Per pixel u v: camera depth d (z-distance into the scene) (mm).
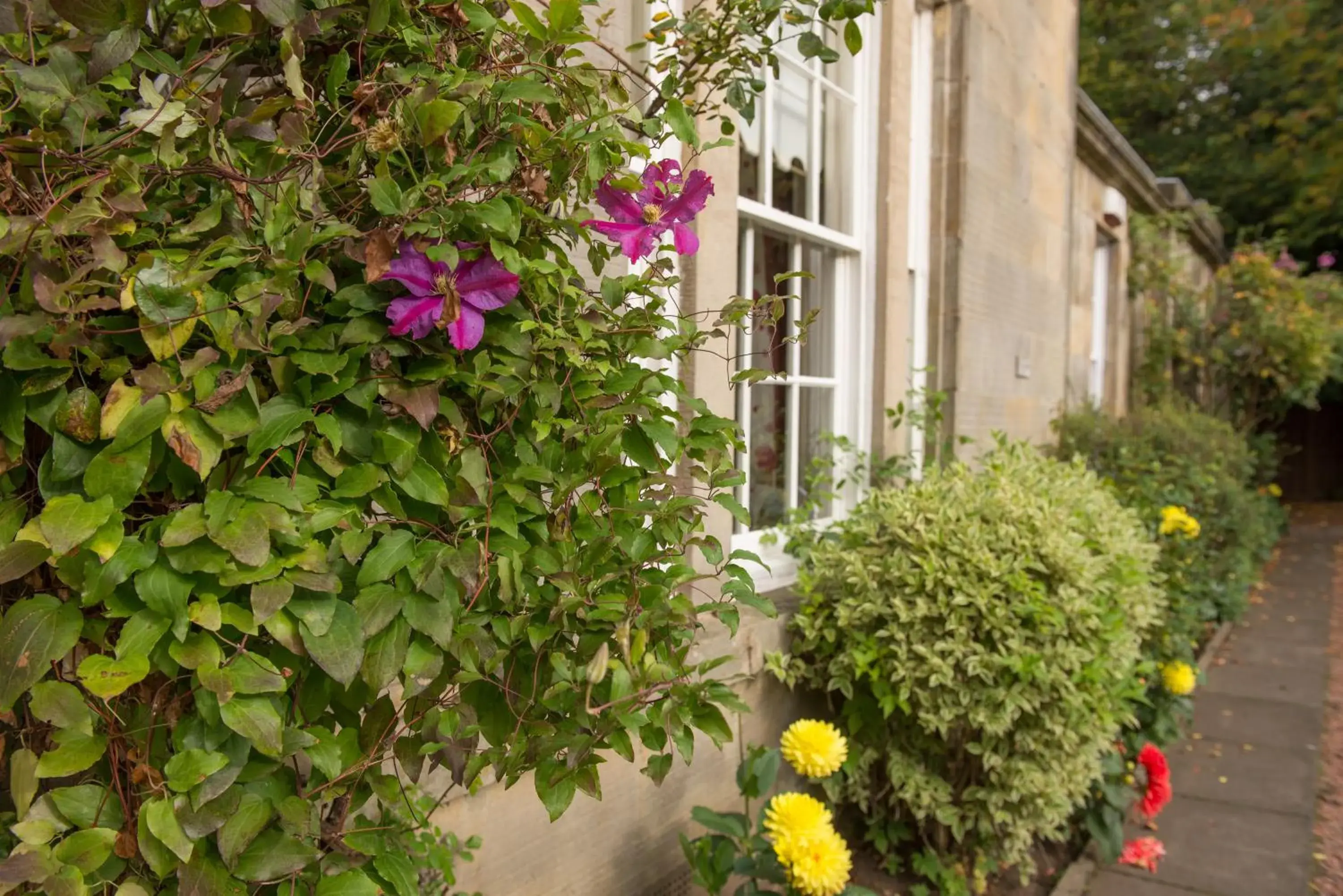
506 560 1025
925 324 4820
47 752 846
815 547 3424
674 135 1456
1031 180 5918
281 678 857
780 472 3861
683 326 1610
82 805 853
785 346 3797
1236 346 11336
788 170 3795
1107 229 8672
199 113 955
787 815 2268
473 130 1081
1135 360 10148
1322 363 11156
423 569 952
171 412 852
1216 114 16391
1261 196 15914
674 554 1176
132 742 882
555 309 1189
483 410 1100
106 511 816
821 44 1791
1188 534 5164
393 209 966
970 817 3055
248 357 911
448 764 1068
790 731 2527
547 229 1202
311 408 942
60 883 804
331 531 973
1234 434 8984
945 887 3078
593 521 1148
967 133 4793
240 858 885
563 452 1173
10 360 799
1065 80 6547
